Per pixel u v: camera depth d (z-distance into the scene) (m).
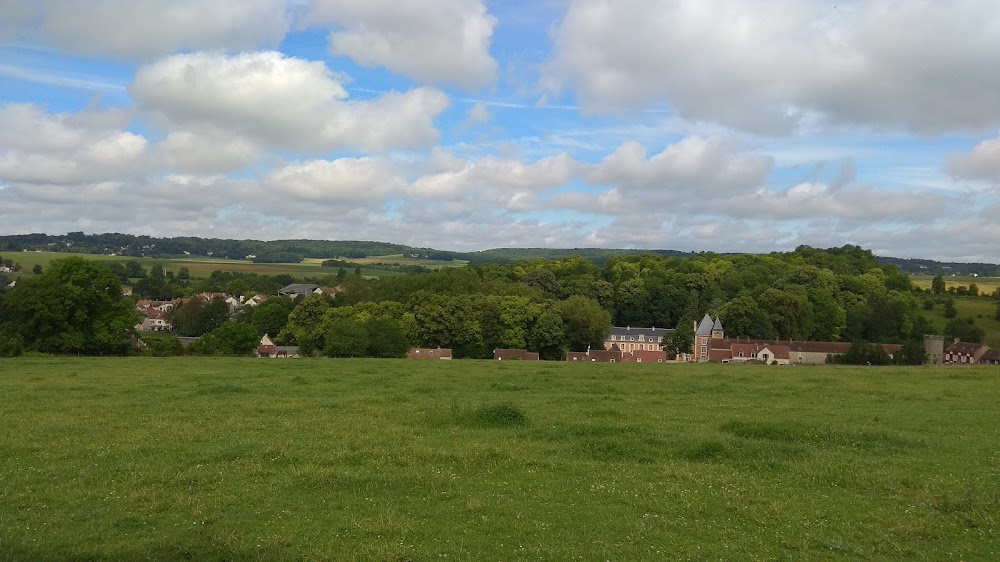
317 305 112.44
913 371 48.22
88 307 65.38
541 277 166.12
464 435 21.70
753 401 31.50
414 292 122.50
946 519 13.53
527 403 29.92
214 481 15.84
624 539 12.30
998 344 112.44
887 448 20.17
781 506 14.31
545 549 11.67
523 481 16.20
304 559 11.11
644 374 44.38
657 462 18.25
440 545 11.88
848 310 125.94
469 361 58.75
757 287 145.38
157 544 11.71
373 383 38.22
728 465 18.02
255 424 23.55
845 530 12.89
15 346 58.12
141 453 18.59
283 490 15.15
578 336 118.00
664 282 166.00
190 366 49.06
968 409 29.11
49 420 24.02
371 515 13.48
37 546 11.56
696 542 12.20
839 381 40.66
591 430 21.61
